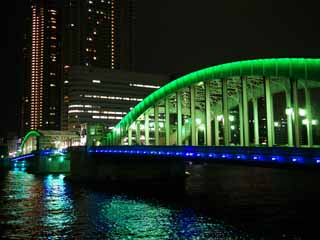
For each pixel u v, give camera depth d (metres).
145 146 77.06
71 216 52.62
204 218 49.16
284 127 109.25
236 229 42.06
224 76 67.69
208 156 56.78
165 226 45.09
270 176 126.75
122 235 41.19
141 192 81.69
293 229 41.16
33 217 52.06
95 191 84.31
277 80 62.38
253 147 48.16
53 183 105.69
